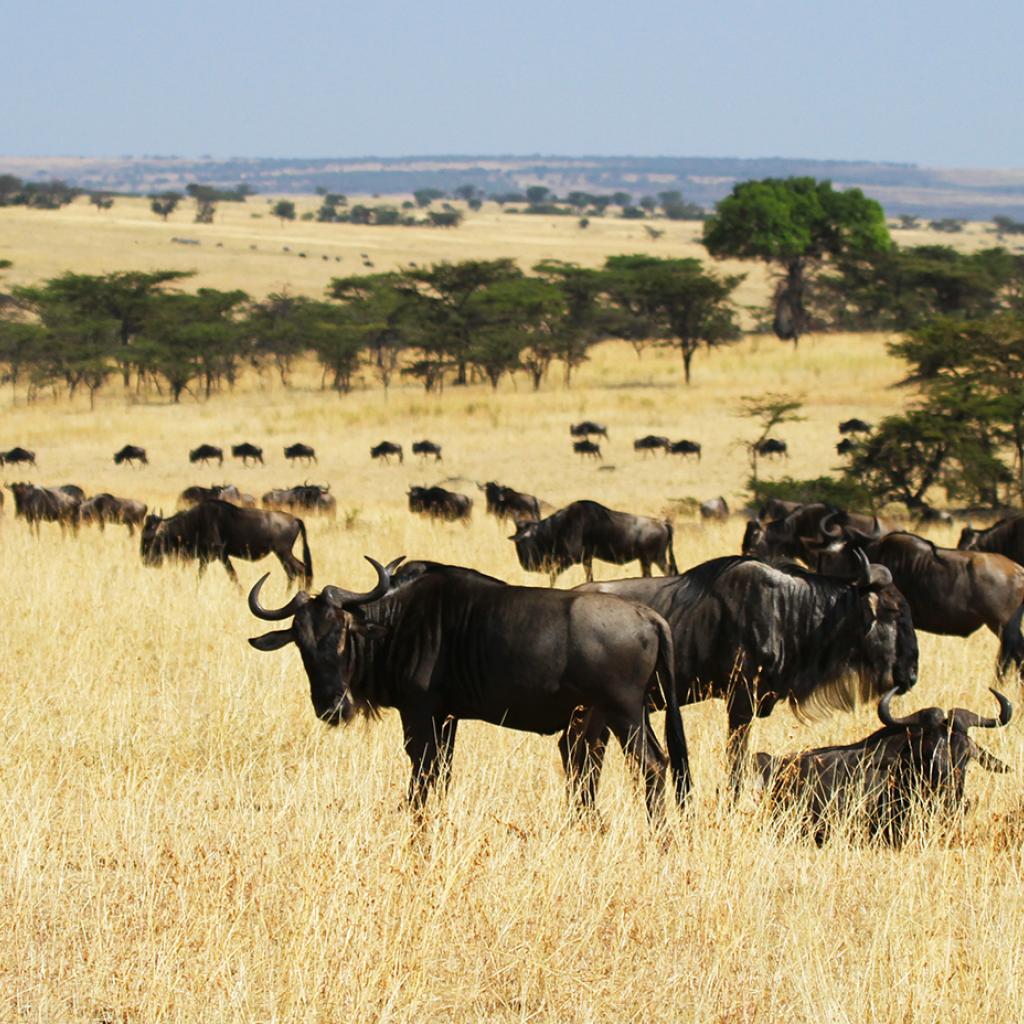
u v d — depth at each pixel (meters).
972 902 22.42
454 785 28.44
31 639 43.06
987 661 43.34
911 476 116.62
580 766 27.89
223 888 21.83
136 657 41.66
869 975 19.72
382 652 28.08
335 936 20.14
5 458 152.38
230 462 161.50
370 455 163.38
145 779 28.75
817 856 24.83
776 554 56.53
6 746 30.95
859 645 30.66
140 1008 18.97
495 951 20.80
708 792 28.67
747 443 147.50
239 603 54.62
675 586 30.98
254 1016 18.89
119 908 22.12
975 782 29.48
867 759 27.48
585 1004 19.50
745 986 19.88
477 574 27.95
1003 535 49.12
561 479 140.12
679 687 30.89
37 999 19.34
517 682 26.94
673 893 22.89
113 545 80.00
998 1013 19.08
